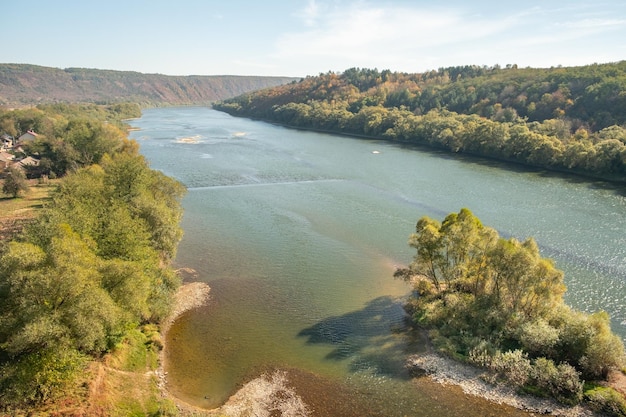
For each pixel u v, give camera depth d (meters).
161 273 45.47
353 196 89.88
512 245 39.06
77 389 28.95
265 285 50.94
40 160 103.88
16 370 27.25
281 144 166.50
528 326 36.53
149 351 36.91
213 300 47.22
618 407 30.12
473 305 40.72
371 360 37.22
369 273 54.31
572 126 141.50
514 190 94.88
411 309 45.09
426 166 123.38
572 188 96.75
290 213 78.31
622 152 100.69
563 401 31.69
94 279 30.50
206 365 36.16
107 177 62.59
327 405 31.83
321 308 45.88
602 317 34.88
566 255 58.97
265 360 37.03
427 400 32.41
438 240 42.94
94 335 28.30
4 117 168.00
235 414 30.64
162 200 62.66
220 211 79.19
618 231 68.06
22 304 26.72
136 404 30.28
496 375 34.56
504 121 161.50
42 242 35.50
